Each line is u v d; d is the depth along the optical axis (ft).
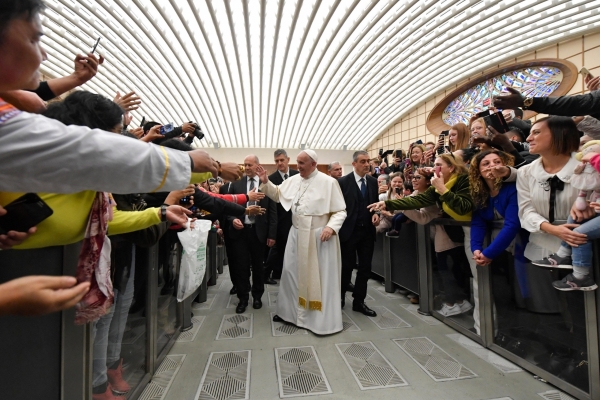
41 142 1.85
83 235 3.26
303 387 5.70
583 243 4.76
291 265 8.94
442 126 27.68
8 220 2.33
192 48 21.36
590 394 4.99
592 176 4.61
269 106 33.01
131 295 5.23
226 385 5.78
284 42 21.48
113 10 15.88
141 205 5.38
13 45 1.91
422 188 9.29
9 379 2.55
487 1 16.55
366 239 9.92
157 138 6.05
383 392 5.52
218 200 7.63
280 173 12.55
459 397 5.34
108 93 24.66
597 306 4.90
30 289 1.57
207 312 9.94
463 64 23.76
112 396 4.65
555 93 17.95
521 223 5.90
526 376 5.96
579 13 16.53
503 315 6.83
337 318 8.19
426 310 9.45
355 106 33.71
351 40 21.34
